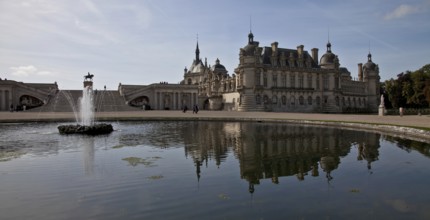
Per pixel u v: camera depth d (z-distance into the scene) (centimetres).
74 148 2670
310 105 10831
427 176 1716
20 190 1508
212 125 5047
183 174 1778
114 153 2427
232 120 6003
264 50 10431
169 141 3070
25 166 1995
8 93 9531
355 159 2155
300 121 5194
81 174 1792
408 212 1221
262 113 8112
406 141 2961
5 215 1216
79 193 1461
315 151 2456
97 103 9481
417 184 1573
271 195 1416
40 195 1436
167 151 2498
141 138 3319
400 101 11600
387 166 1945
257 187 1534
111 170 1880
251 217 1181
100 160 2167
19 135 3600
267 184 1582
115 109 9306
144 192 1470
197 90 11838
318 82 11044
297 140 3083
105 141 3092
